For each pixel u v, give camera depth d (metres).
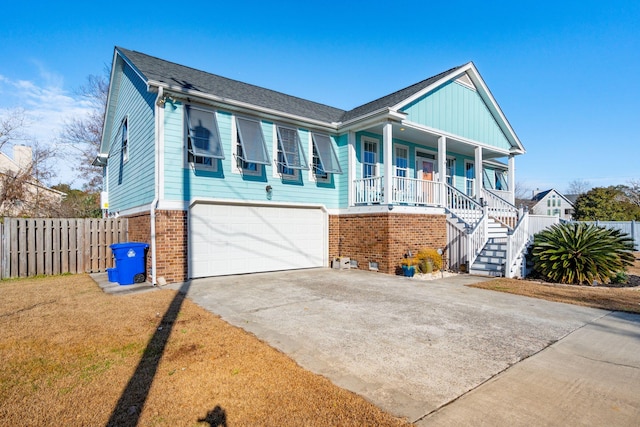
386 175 10.64
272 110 10.39
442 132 12.78
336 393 3.01
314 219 11.80
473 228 11.27
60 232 9.90
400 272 10.50
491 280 9.31
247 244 10.16
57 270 9.80
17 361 3.64
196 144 8.94
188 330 4.72
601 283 8.97
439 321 5.34
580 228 9.76
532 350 4.16
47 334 4.51
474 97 14.34
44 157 22.33
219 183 9.55
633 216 27.98
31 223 9.49
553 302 6.76
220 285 8.26
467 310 6.04
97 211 23.20
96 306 6.05
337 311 5.89
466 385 3.22
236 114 10.06
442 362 3.76
